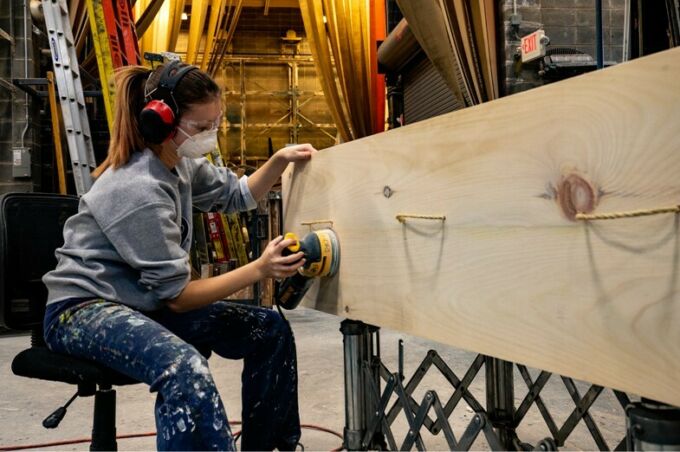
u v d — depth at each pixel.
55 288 0.99
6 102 4.05
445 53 2.09
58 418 1.12
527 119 0.66
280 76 9.45
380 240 0.96
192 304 0.97
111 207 0.92
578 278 0.60
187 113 0.96
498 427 1.32
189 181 1.14
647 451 0.57
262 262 1.00
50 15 2.93
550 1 2.78
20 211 1.13
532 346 0.66
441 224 0.81
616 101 0.55
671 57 0.50
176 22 5.15
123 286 0.97
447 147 0.79
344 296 1.09
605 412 1.71
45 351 1.00
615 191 0.55
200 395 0.77
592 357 0.58
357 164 1.03
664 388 0.51
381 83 4.66
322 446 1.52
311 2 4.59
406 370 2.29
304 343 2.92
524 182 0.66
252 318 1.19
